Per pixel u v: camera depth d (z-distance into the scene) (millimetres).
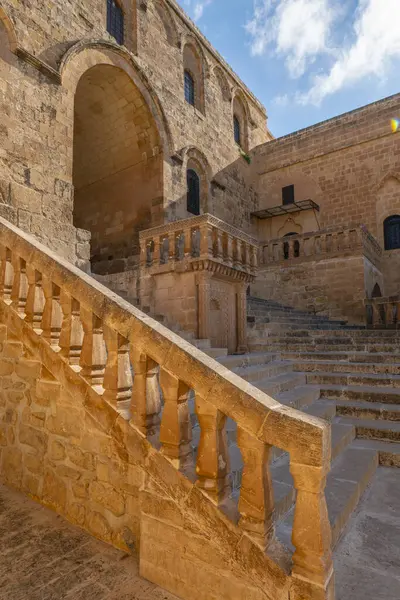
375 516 3736
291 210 21859
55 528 3502
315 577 2072
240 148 21500
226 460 2615
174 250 7957
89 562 3020
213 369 2598
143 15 14680
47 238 8781
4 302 4609
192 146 16734
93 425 3396
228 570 2395
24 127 8898
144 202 14734
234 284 8805
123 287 9172
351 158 20641
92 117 14836
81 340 3773
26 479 4141
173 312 7992
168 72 15805
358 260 15461
